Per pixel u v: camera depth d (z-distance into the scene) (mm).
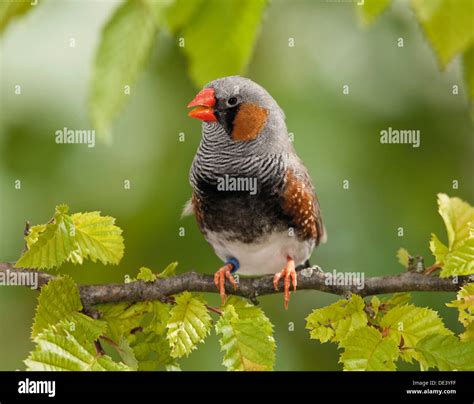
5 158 9297
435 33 2055
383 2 2258
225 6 2336
